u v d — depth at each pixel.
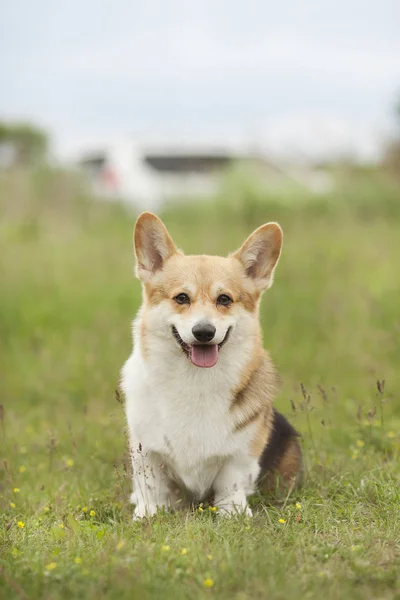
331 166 22.83
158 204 20.08
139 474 4.48
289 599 3.07
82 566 3.38
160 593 3.13
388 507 4.26
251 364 4.43
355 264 11.01
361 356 7.82
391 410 6.56
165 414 4.34
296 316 9.08
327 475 4.87
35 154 30.20
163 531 3.89
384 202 19.11
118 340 8.50
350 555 3.51
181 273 4.43
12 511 4.48
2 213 16.72
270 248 4.61
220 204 18.55
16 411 7.17
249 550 3.54
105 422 6.29
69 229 15.65
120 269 11.29
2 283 10.38
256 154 23.52
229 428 4.33
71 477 5.23
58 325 9.28
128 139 24.00
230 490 4.42
